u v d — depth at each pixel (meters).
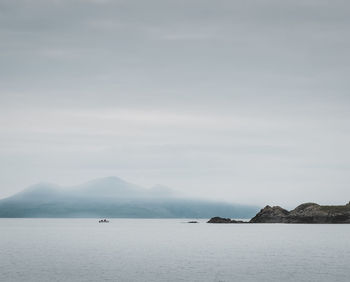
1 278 85.06
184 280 84.00
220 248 156.25
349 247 157.50
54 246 161.25
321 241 189.88
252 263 109.69
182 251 143.12
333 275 90.00
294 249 150.75
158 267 101.00
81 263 107.50
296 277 87.69
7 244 170.88
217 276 88.69
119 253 134.25
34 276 87.31
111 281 82.31
